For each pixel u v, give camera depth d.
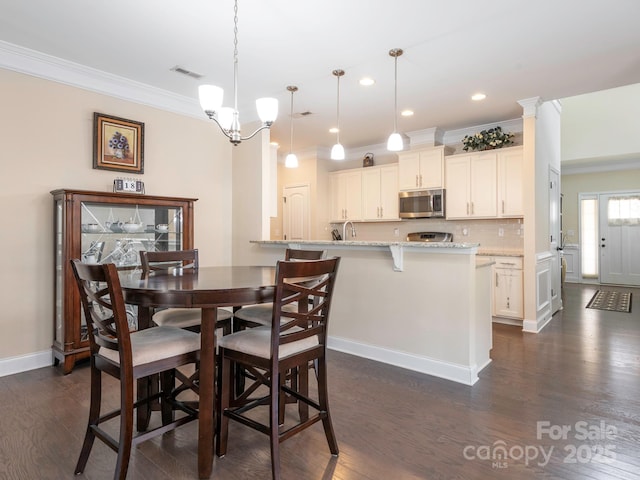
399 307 3.13
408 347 3.08
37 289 3.08
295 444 1.98
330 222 6.49
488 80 3.57
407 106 4.30
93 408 1.75
